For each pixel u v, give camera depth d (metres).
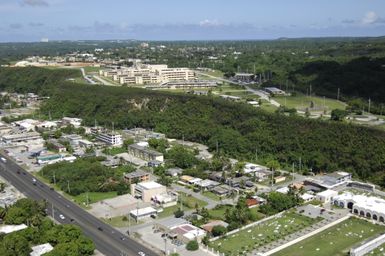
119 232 186.75
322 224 192.50
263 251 167.62
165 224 188.62
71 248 157.38
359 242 175.12
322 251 168.00
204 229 185.38
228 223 192.75
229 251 167.25
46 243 167.50
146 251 169.00
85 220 199.75
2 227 184.75
